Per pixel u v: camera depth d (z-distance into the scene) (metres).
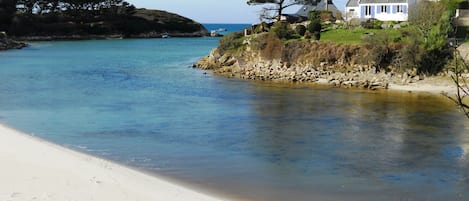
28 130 31.02
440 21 55.19
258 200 19.47
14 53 104.81
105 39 171.12
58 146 26.55
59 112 37.31
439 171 23.41
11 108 38.84
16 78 59.50
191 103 41.94
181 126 32.72
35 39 162.00
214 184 21.20
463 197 19.98
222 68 68.00
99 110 38.34
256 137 29.84
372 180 22.02
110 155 25.44
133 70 69.38
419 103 42.31
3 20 163.88
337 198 19.83
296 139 29.45
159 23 196.38
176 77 60.78
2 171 20.86
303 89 50.62
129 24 185.88
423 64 53.38
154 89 50.47
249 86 52.88
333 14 92.25
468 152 26.84
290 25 72.19
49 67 73.75
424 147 27.84
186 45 134.75
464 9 64.38
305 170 23.39
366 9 76.06
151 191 19.50
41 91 48.59
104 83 55.25
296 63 61.91
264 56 65.44
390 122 34.59
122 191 19.19
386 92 48.44
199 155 25.73
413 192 20.58
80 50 114.94
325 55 59.59
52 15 176.62
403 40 57.53
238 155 25.84
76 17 181.75
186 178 21.89
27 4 175.88
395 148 27.55
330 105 41.31
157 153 25.98
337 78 55.88
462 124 34.00
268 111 38.47
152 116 36.06
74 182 19.91
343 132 31.42
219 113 37.47
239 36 75.00
